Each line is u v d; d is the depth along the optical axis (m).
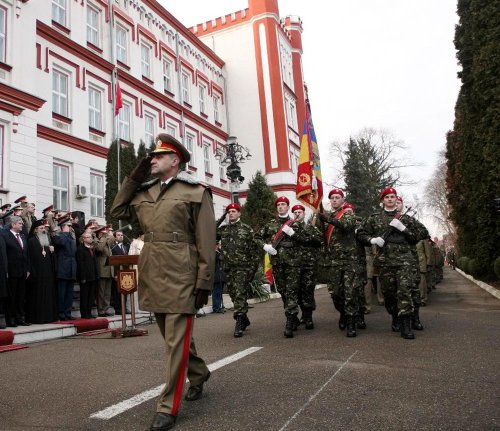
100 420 3.71
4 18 13.89
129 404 4.10
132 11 24.27
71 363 6.18
